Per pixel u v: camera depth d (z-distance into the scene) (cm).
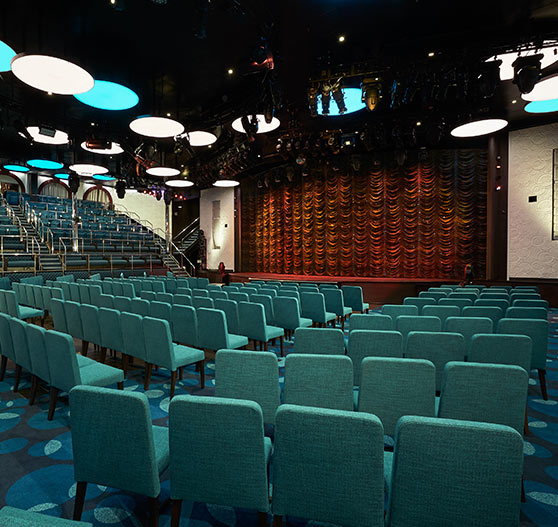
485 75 587
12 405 345
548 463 250
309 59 652
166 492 219
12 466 244
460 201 1180
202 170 1344
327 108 700
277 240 1491
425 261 1210
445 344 284
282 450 144
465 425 125
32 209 1584
